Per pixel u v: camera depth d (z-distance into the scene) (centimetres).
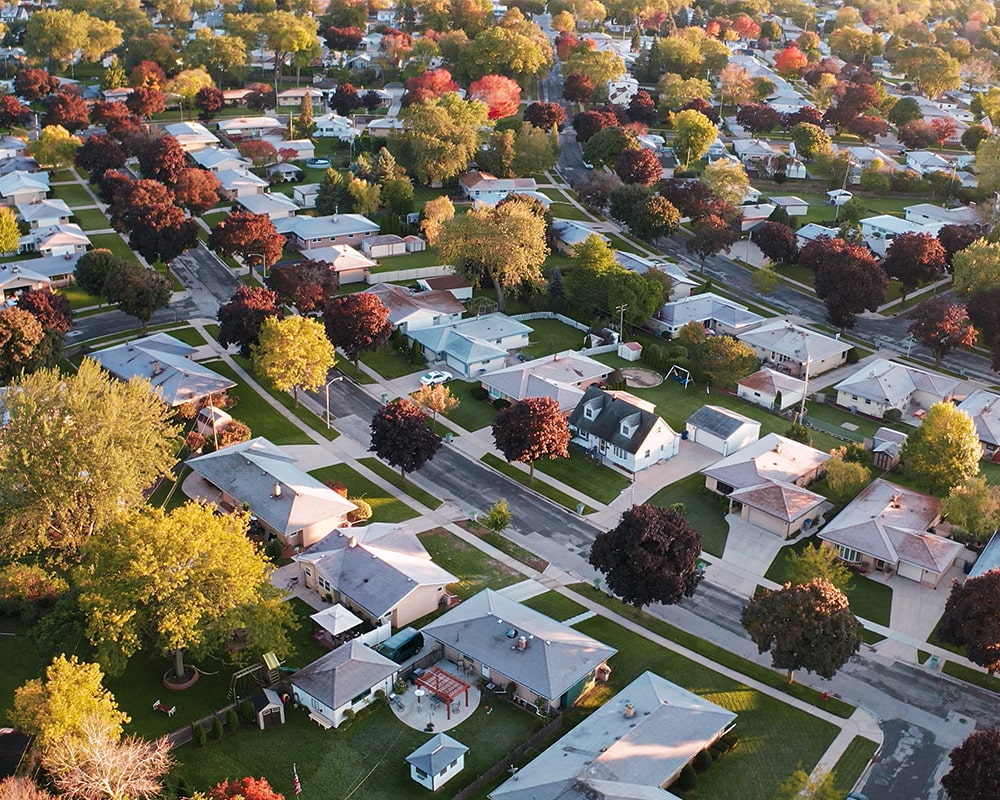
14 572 8612
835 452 11575
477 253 15462
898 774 7475
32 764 6875
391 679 8069
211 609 7656
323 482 11050
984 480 10519
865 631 9225
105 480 8931
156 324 14988
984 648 8219
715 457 12212
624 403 12075
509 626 8394
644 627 9106
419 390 12975
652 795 6762
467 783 7200
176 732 7469
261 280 16675
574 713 7938
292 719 7781
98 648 7600
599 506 11088
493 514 10131
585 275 15788
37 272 16038
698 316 15900
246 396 12988
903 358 15562
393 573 9012
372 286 16138
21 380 10375
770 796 7200
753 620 8312
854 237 19012
